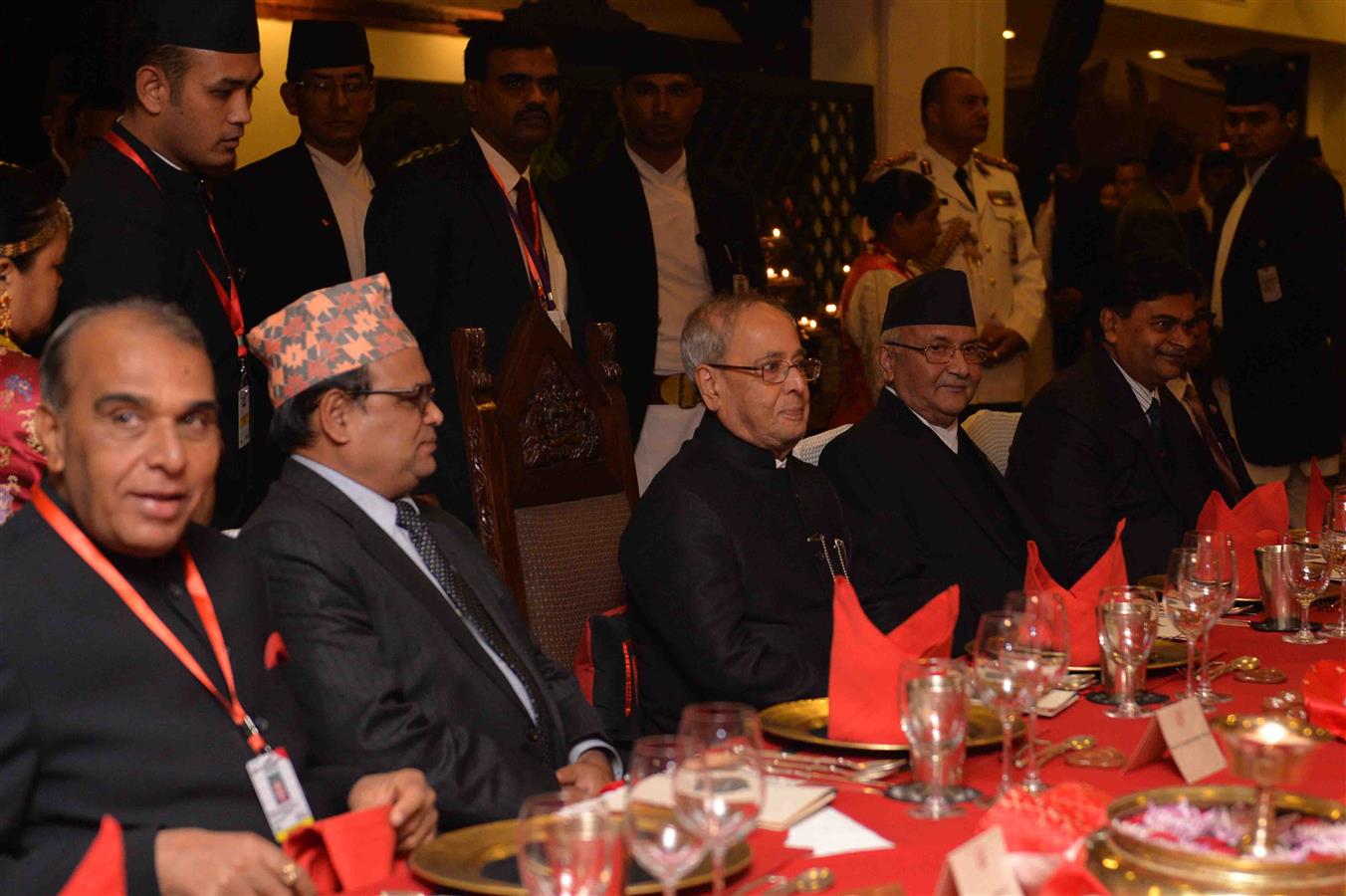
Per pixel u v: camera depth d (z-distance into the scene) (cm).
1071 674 256
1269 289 628
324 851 179
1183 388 500
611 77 685
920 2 745
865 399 569
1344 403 677
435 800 219
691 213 519
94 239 303
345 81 469
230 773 193
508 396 315
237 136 320
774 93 718
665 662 297
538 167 662
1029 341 621
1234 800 165
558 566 317
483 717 248
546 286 428
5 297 262
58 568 186
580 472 329
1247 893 143
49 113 489
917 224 566
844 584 216
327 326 244
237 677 201
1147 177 809
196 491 189
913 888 160
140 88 312
